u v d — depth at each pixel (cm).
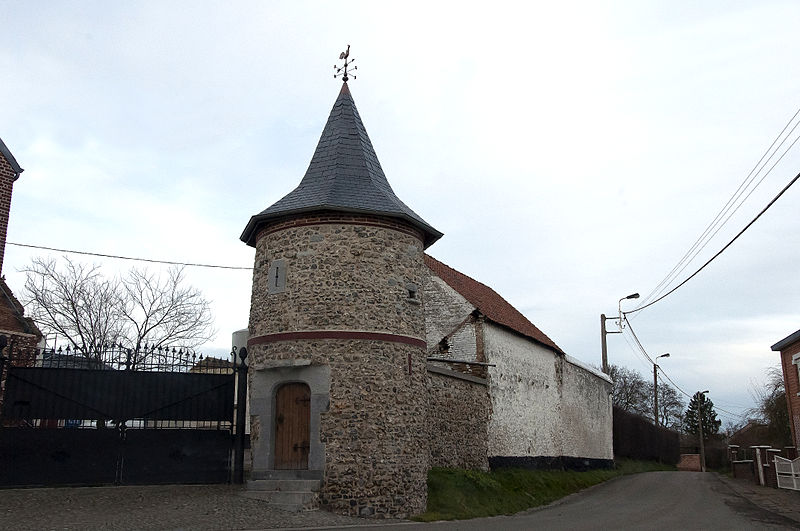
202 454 1475
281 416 1466
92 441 1403
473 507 1552
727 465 4338
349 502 1356
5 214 1747
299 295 1470
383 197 1571
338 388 1411
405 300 1523
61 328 2592
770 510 1669
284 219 1530
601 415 3225
